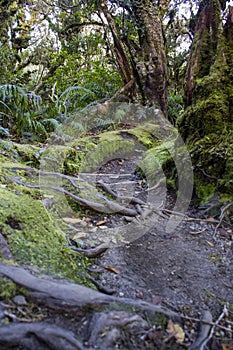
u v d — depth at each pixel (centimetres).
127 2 508
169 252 164
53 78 612
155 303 123
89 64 676
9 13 744
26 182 224
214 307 125
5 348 85
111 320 97
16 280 106
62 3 725
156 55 497
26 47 816
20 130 397
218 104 227
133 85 524
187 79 262
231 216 194
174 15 635
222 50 235
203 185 216
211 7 254
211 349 102
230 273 149
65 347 85
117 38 545
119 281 136
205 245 173
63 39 723
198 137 238
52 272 122
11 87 395
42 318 96
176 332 104
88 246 164
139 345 95
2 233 136
